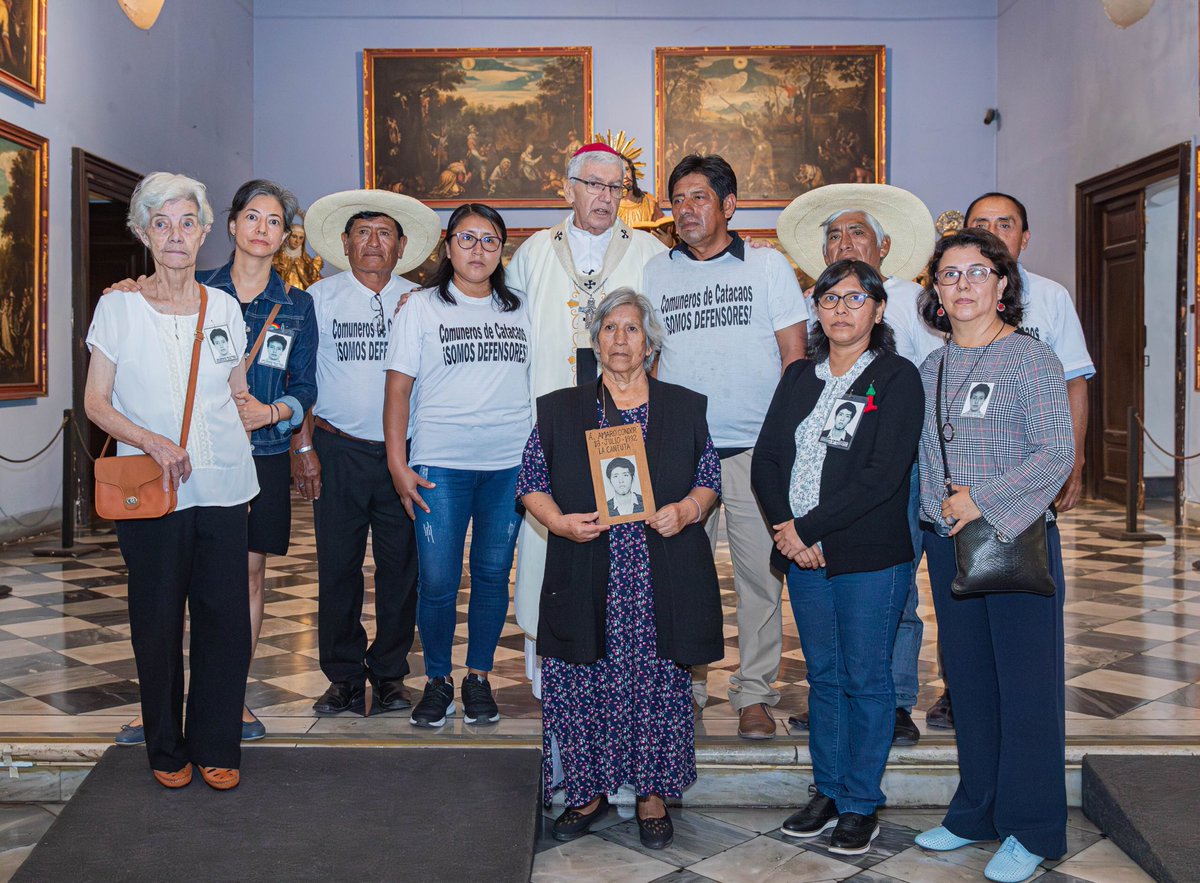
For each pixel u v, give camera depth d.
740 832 3.24
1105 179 10.55
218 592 3.18
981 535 2.79
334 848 2.86
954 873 2.93
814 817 3.20
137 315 3.08
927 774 3.41
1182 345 9.16
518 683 4.36
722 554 7.74
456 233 3.69
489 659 3.85
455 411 3.74
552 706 3.17
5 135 7.80
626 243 3.90
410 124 13.35
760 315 3.65
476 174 13.38
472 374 3.75
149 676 3.14
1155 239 10.90
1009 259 2.90
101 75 9.39
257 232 3.50
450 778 3.29
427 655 3.80
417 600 4.04
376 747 3.51
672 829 3.16
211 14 12.06
